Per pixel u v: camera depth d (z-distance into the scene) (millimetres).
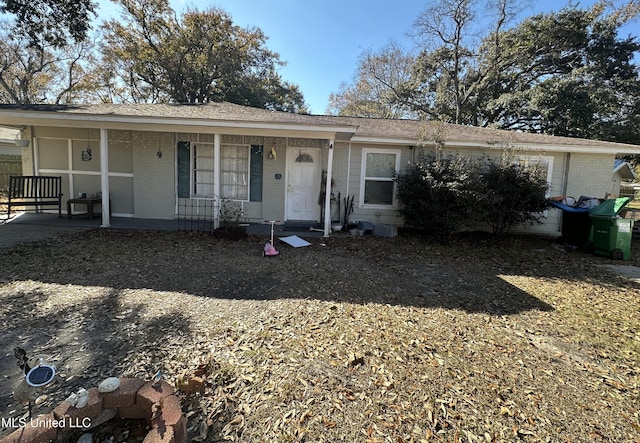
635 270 6027
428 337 3191
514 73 21078
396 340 3094
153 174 8930
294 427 2004
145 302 3742
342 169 8984
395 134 8758
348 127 6941
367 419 2090
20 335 2945
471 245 7688
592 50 19172
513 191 7566
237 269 5078
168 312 3508
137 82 24281
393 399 2279
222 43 23578
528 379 2582
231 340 2975
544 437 1991
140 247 6094
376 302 4027
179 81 23000
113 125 7227
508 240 8344
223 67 23609
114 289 4090
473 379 2545
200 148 8906
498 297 4441
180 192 8992
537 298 4469
